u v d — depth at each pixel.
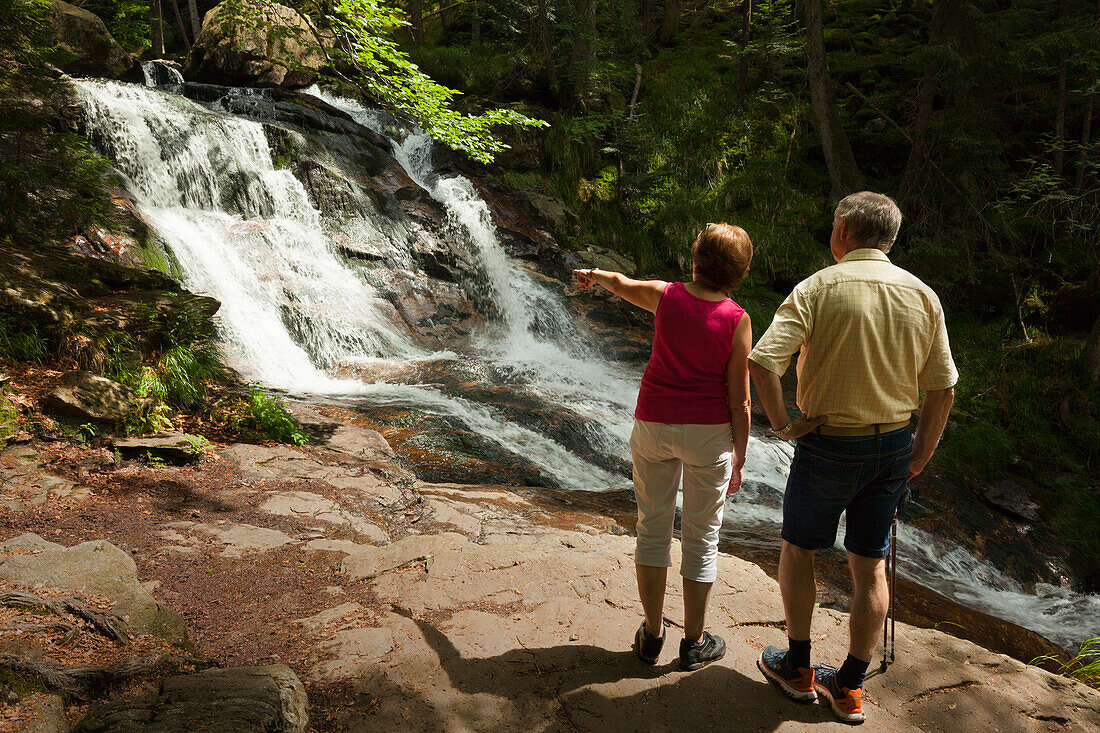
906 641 3.20
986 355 14.78
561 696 2.73
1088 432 12.99
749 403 2.69
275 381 8.95
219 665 2.92
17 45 7.58
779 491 8.23
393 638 3.14
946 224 16.53
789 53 20.05
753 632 3.24
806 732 2.59
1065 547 9.47
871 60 21.64
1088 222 16.23
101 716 2.32
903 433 2.54
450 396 9.10
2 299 6.27
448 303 12.50
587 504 6.53
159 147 10.98
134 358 6.71
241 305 9.83
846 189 17.81
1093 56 15.81
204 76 15.34
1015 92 17.61
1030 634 6.37
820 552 6.38
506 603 3.46
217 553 4.14
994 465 11.12
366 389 9.17
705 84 20.62
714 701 2.72
